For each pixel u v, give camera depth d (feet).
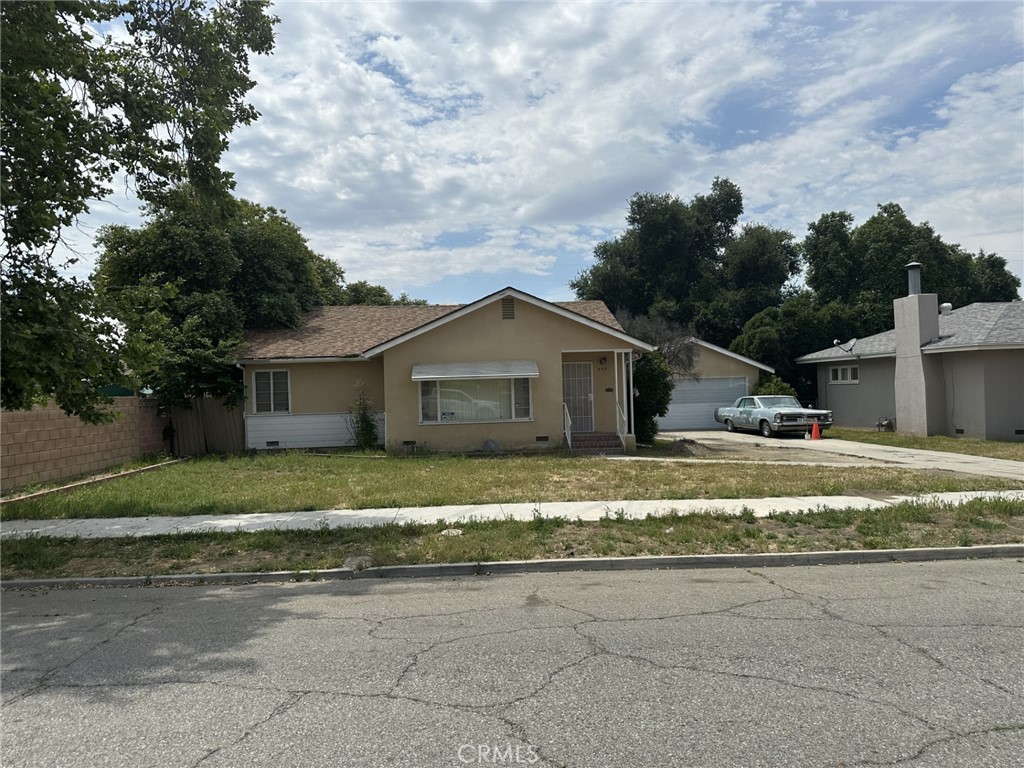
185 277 68.90
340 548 27.55
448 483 42.86
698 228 148.05
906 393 77.10
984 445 63.72
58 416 47.73
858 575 23.67
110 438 55.88
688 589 21.90
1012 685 13.83
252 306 74.33
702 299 139.85
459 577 24.34
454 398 65.00
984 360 68.95
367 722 12.46
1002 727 11.96
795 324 104.22
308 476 47.55
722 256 150.71
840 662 15.14
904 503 33.22
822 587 21.94
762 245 140.46
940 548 26.30
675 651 15.94
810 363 100.58
